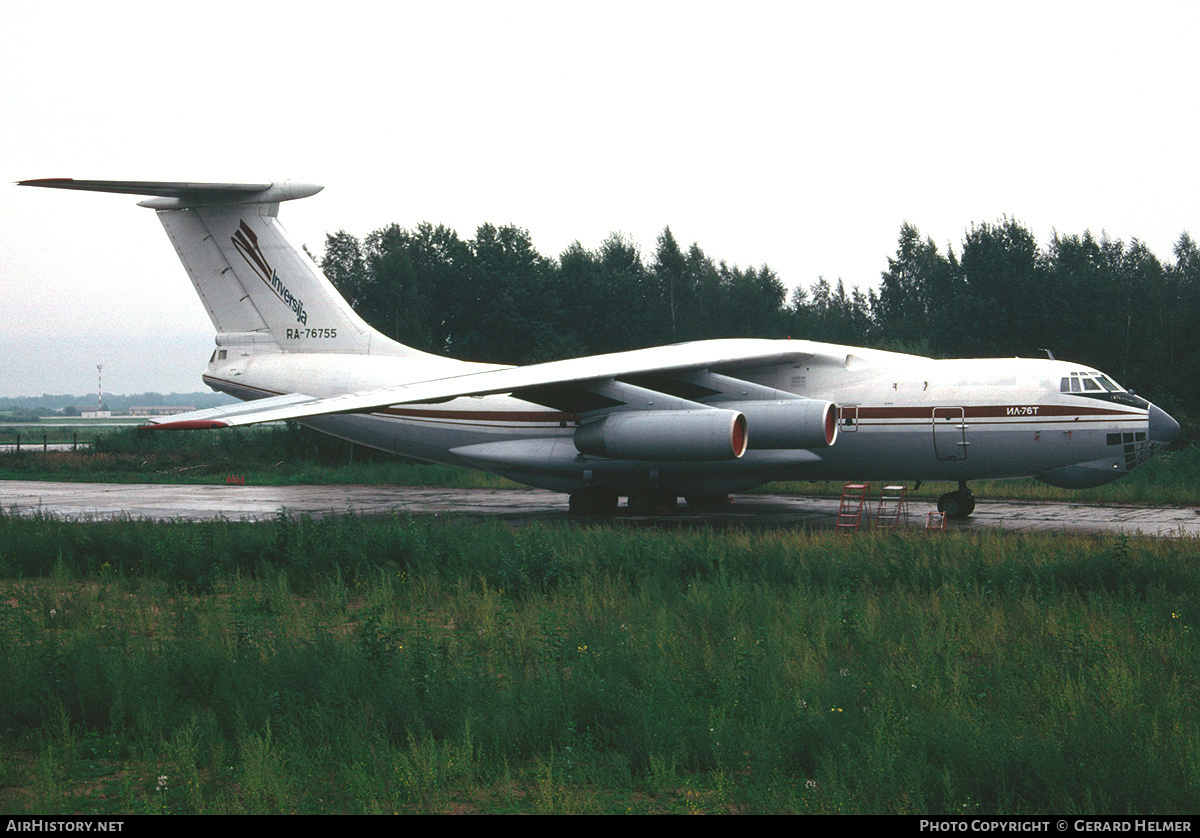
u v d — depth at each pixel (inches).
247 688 237.1
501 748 207.6
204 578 404.5
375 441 748.6
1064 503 761.0
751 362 633.0
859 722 215.2
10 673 250.4
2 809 181.9
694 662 265.4
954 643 288.8
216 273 748.6
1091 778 181.5
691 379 640.4
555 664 273.0
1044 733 211.5
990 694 242.1
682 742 206.2
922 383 627.5
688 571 413.7
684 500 796.6
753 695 236.1
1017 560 402.3
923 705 231.3
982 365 628.7
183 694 246.4
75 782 197.3
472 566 417.7
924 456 621.9
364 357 725.3
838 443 639.1
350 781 187.8
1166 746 199.0
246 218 733.9
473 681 240.4
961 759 190.1
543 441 696.4
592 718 222.8
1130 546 437.4
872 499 797.9
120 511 741.3
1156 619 319.9
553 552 415.2
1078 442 590.2
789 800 181.0
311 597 396.8
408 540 455.5
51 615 342.6
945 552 427.5
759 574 399.5
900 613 321.7
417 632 313.6
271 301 744.3
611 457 616.4
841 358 652.1
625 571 407.2
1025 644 290.4
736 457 589.0
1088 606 339.3
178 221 742.5
